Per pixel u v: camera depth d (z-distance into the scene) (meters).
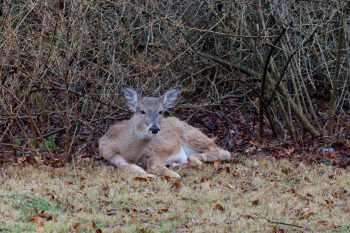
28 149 14.06
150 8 15.96
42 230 9.35
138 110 13.46
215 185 12.19
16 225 9.50
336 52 16.66
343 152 14.91
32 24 14.79
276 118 16.33
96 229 9.55
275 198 11.48
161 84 15.80
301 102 18.23
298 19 16.59
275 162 13.88
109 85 15.30
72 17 14.05
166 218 10.16
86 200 10.96
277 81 15.37
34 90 14.23
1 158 13.70
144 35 16.86
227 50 17.64
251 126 17.30
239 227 9.85
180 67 16.61
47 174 12.43
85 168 13.12
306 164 13.91
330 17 15.40
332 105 15.95
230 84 18.39
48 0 14.23
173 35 15.86
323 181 12.64
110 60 15.54
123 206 10.73
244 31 16.19
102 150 13.79
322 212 10.80
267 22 16.00
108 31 15.66
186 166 13.54
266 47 16.42
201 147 14.50
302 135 16.12
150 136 13.23
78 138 15.44
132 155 13.55
